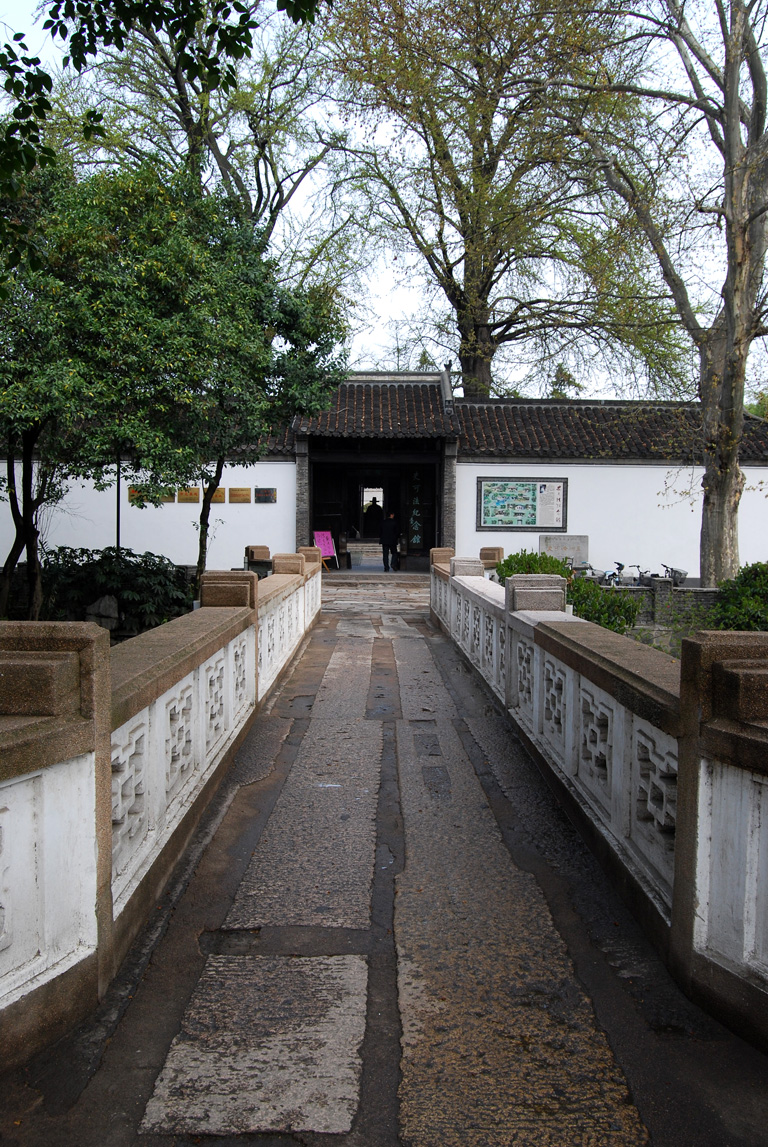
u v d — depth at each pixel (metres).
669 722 2.76
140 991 2.66
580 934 3.09
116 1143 2.00
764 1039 2.33
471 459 19.33
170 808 3.69
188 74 5.19
